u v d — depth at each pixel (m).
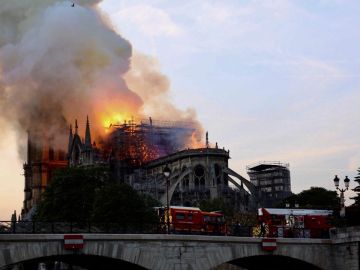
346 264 70.44
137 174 192.38
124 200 107.69
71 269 114.81
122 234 59.19
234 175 190.75
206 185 186.50
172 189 182.88
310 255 70.31
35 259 59.94
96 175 127.56
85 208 121.12
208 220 76.94
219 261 64.12
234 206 177.50
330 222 81.81
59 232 58.66
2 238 54.44
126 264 61.75
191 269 62.25
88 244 57.81
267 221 78.50
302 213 84.38
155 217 108.56
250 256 66.19
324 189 168.00
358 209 86.81
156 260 60.59
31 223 60.50
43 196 129.38
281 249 68.25
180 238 61.91
